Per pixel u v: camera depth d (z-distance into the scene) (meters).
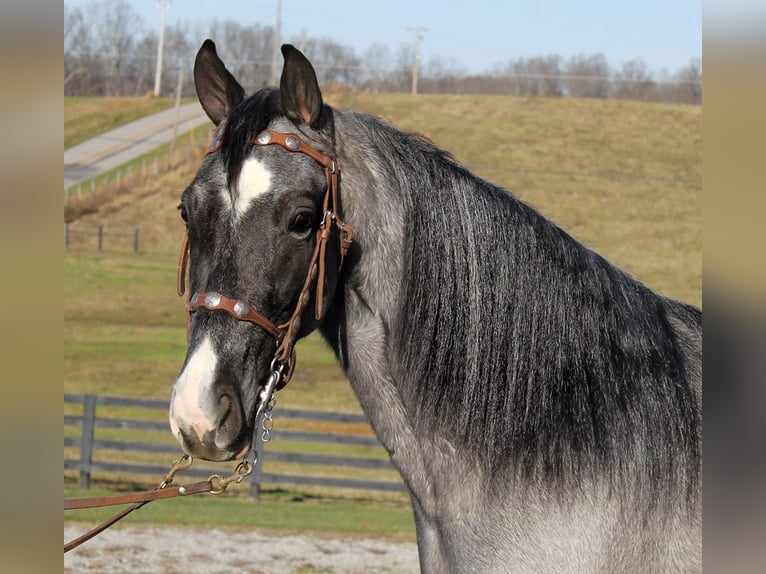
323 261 2.65
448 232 2.80
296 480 11.32
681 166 37.94
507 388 2.73
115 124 44.31
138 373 21.36
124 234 32.72
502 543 2.68
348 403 19.33
